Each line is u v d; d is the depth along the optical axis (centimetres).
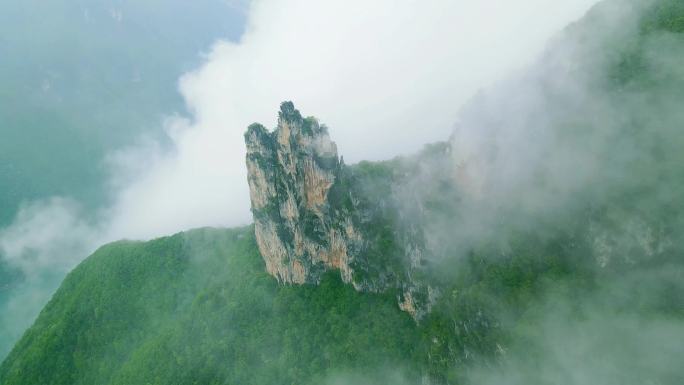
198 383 12444
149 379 12875
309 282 13500
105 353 14738
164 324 14575
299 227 12950
